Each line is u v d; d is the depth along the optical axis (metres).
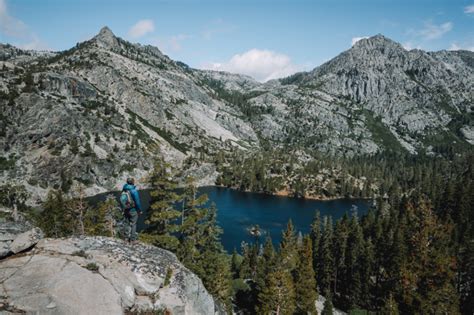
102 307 12.13
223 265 43.84
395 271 59.19
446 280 45.16
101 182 176.50
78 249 15.04
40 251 14.48
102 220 46.69
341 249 77.31
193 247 38.47
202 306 16.33
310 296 52.44
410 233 76.31
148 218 32.94
